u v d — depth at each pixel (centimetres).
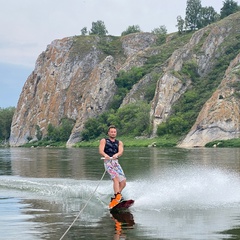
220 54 12419
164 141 9956
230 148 7225
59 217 1138
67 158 4628
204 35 13088
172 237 899
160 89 11631
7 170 2889
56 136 15612
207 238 887
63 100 17725
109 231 962
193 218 1109
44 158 4759
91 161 3903
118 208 1253
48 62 18925
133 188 1596
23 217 1138
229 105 9219
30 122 18625
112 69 15425
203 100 11038
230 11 18075
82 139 13775
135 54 16538
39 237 908
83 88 17438
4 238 900
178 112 10944
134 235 922
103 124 13562
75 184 1806
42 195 1548
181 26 18612
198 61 12338
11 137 19388
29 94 19438
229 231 950
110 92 15075
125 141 11094
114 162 1372
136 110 12519
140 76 15038
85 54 18325
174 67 12388
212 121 9156
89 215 1169
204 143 8981
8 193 1602
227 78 9912
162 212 1199
